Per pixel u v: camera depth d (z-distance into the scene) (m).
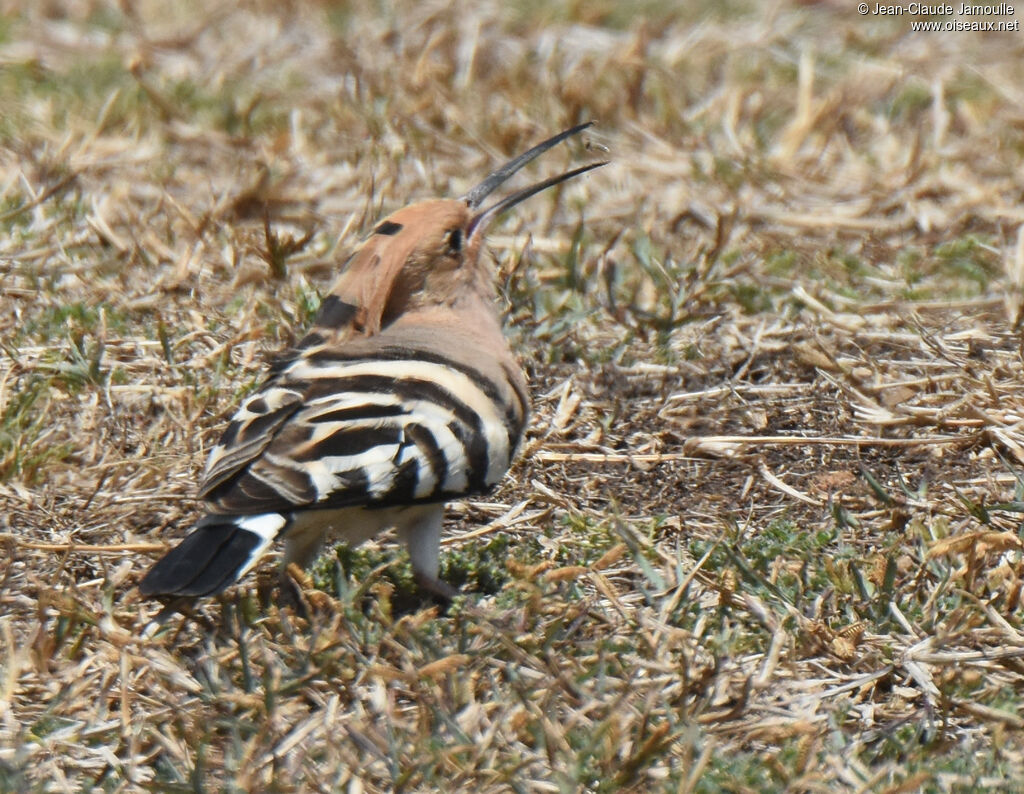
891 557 8.74
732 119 16.97
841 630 8.34
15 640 8.50
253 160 15.66
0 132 15.93
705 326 12.57
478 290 9.94
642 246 13.28
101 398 11.19
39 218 14.02
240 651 7.90
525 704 7.50
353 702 7.87
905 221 14.66
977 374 11.64
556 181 11.02
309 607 8.38
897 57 19.14
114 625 8.33
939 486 10.30
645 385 11.91
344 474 8.16
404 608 8.99
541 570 8.71
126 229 14.07
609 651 8.27
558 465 10.76
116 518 9.91
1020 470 10.41
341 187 15.25
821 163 16.09
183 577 7.79
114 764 7.37
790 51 19.42
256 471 8.09
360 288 9.56
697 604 8.66
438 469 8.48
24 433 10.51
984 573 9.04
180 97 17.28
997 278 13.52
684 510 10.16
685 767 6.98
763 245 14.12
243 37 19.59
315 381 8.56
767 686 7.99
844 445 10.91
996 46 19.70
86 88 17.66
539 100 16.98
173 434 10.88
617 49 18.86
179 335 12.26
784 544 9.38
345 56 18.17
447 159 15.98
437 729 7.57
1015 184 15.44
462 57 18.59
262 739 7.41
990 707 7.75
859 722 7.83
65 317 12.32
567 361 12.25
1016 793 7.04
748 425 11.32
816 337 11.85
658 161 15.98
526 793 7.07
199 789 7.00
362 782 7.12
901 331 12.59
